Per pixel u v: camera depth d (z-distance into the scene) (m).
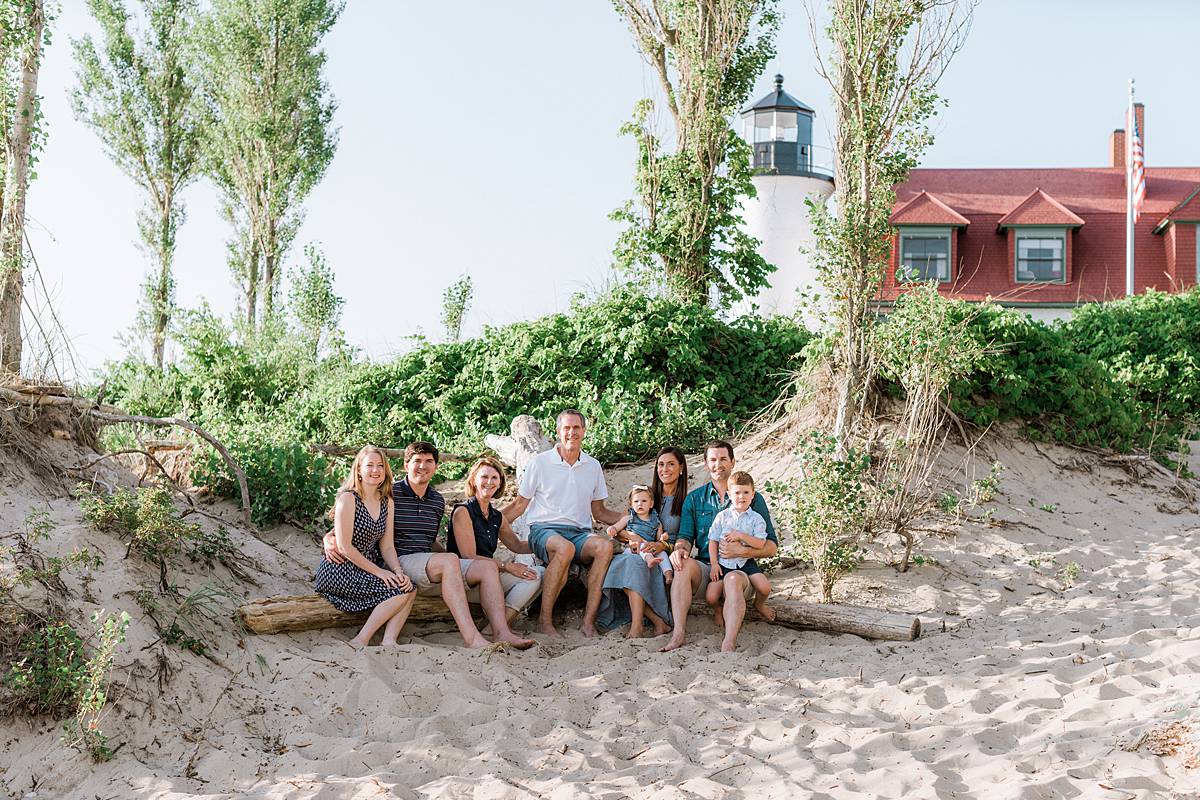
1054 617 6.67
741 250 15.55
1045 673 5.53
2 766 4.56
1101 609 6.76
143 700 5.02
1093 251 25.64
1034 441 10.12
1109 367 14.44
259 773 4.62
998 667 5.74
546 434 11.25
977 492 8.82
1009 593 7.27
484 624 6.86
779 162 24.27
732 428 11.51
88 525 6.05
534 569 6.89
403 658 5.92
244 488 7.85
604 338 12.26
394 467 11.22
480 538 6.92
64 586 5.45
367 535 6.45
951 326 8.84
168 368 15.77
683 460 7.39
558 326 12.74
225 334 15.98
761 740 4.88
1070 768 4.29
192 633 5.70
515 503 7.25
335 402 13.41
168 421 7.90
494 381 12.41
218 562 6.71
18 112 8.01
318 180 25.64
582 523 7.26
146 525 6.05
